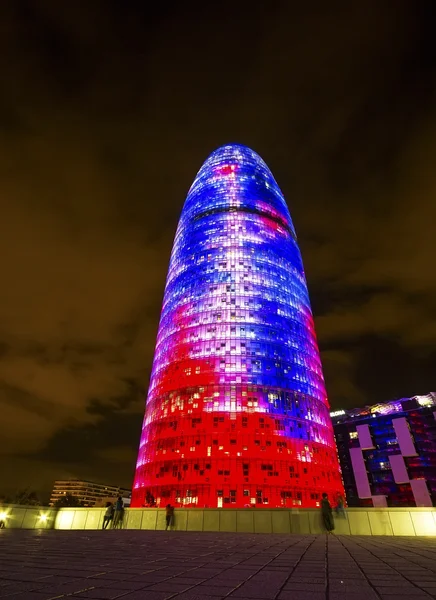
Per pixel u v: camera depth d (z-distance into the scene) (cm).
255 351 10994
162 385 11131
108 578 858
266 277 12688
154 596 688
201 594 709
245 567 1045
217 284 12381
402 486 16662
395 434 17600
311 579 870
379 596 702
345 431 18862
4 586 758
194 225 14400
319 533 3159
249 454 9256
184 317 12050
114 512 3622
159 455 9756
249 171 16238
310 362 11675
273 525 3288
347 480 17812
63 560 1146
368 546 1741
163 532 2852
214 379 10456
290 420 10044
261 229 13900
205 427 9719
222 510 3431
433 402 17825
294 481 9094
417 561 1191
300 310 12656
